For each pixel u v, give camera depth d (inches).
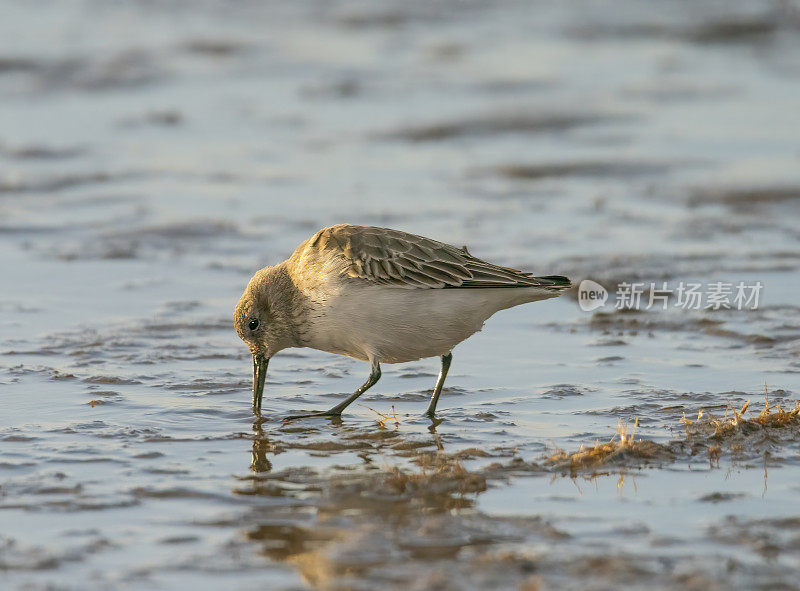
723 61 1224.2
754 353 494.6
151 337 520.4
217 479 343.9
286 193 823.7
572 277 621.3
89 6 1406.3
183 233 717.3
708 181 829.8
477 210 776.9
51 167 879.7
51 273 634.8
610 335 531.5
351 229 420.2
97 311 563.2
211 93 1115.3
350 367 487.8
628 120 1012.5
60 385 446.3
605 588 260.7
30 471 347.3
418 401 438.0
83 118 1028.5
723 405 420.2
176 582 268.2
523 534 295.6
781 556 278.5
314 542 292.5
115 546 289.6
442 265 402.0
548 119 1014.4
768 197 792.3
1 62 1154.0
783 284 604.4
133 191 821.9
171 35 1291.8
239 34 1311.5
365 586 264.4
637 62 1216.8
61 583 267.1
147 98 1098.1
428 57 1239.5
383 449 377.1
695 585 261.1
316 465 359.3
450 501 322.3
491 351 508.4
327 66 1203.9
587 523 303.1
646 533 294.7
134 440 382.0
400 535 296.7
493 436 389.1
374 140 973.2
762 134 955.3
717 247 681.6
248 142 967.0
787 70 1184.8
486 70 1182.9
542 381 460.4
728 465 352.2
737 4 1413.6
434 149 951.6
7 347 498.3
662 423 399.2
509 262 647.1
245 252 681.6
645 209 777.6
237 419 411.8
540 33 1343.5
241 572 273.7
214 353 498.6
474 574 270.1
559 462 355.9
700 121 1003.3
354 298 403.9
